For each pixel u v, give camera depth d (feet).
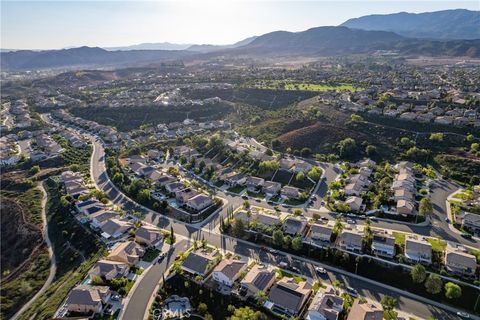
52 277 441.27
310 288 355.56
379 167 648.38
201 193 572.92
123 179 647.56
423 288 355.36
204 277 381.60
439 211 498.69
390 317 319.68
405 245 402.11
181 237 466.70
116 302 351.87
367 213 497.05
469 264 363.97
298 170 648.38
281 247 432.25
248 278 365.20
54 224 540.93
